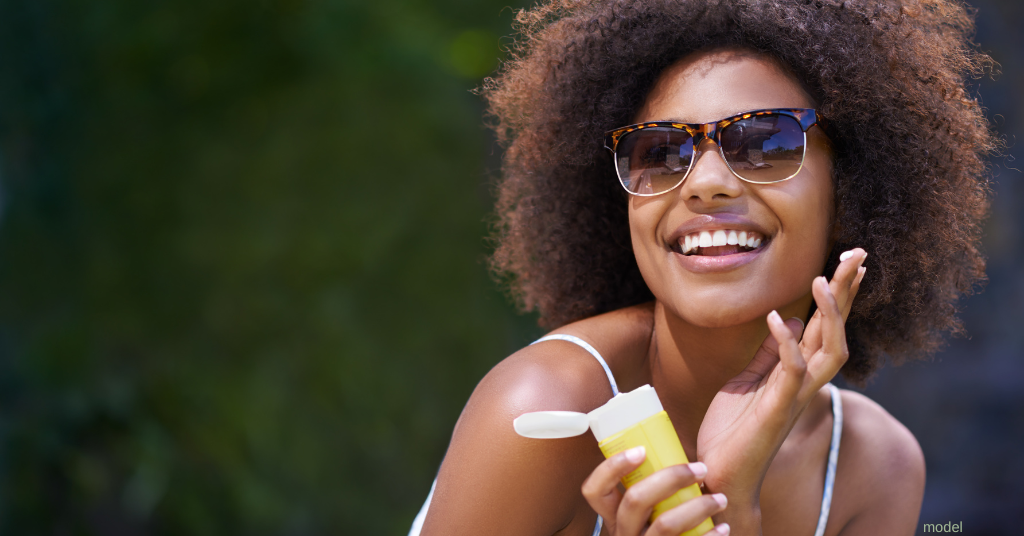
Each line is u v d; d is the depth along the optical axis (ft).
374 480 13.34
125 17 12.95
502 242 5.93
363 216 14.02
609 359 4.36
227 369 12.78
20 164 12.39
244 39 13.82
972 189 4.78
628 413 3.25
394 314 13.99
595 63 4.71
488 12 16.98
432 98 15.40
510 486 3.78
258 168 13.52
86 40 12.73
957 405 15.17
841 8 4.27
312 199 13.82
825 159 4.18
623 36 4.59
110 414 11.94
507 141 5.78
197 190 13.16
